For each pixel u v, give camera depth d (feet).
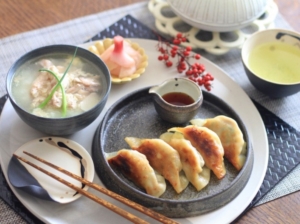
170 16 1.60
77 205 1.04
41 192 1.02
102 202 0.98
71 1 1.64
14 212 1.04
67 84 1.18
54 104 1.13
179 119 1.22
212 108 1.30
